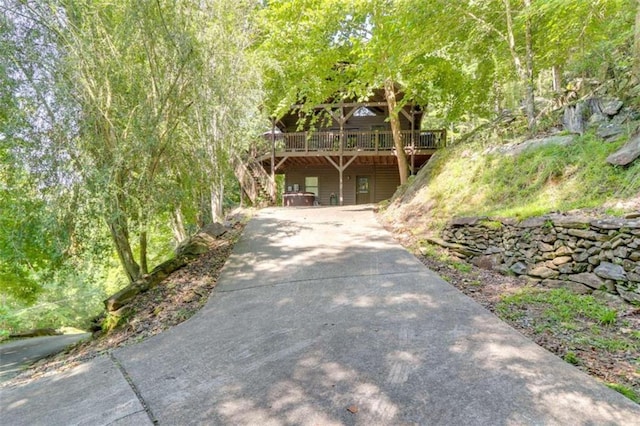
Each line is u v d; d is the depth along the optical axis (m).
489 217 5.50
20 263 6.15
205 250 7.50
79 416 2.54
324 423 2.24
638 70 5.18
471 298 4.18
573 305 3.60
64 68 4.90
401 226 8.10
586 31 6.51
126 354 3.56
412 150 14.00
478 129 9.06
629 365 2.58
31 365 4.65
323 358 3.05
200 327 4.02
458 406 2.30
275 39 9.88
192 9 6.19
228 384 2.78
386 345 3.20
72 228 5.21
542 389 2.41
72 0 4.93
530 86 6.98
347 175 17.53
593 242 3.87
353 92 11.51
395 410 2.31
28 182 5.07
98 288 16.12
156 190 6.12
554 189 5.12
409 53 8.38
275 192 14.78
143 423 2.38
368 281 5.04
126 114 5.70
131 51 5.67
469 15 7.84
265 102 11.03
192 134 7.00
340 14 9.16
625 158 4.38
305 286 5.05
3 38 4.52
